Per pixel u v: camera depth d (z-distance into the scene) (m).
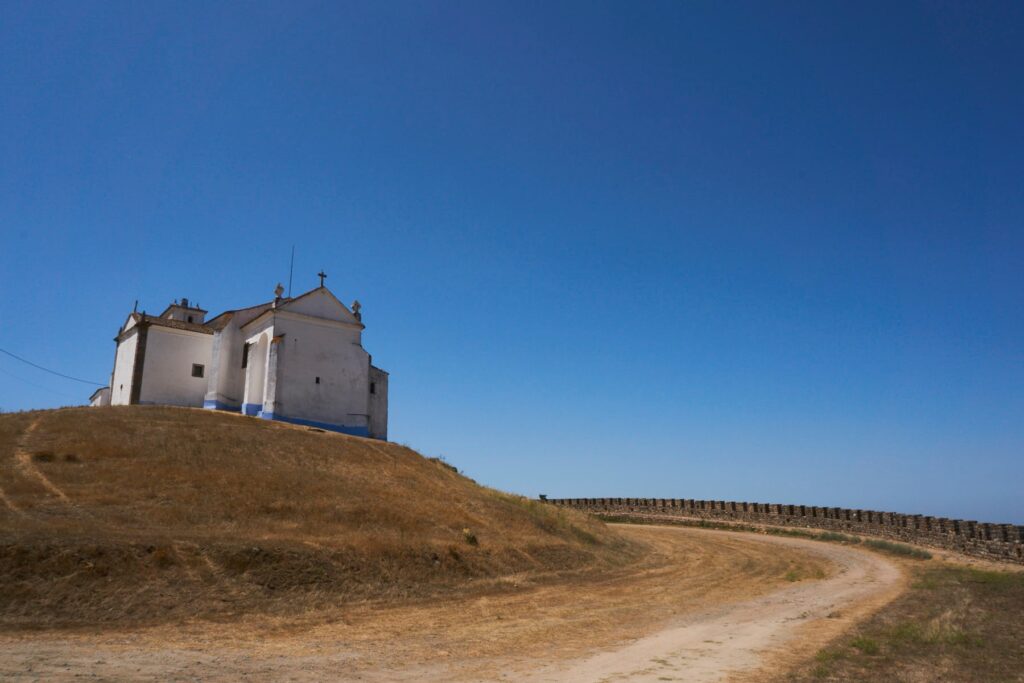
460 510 33.31
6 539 18.03
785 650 15.79
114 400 51.56
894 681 12.34
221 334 49.31
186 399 49.78
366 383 50.25
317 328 48.62
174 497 25.72
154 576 18.50
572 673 13.34
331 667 13.41
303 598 19.72
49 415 35.66
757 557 38.06
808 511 49.50
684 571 32.84
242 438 36.47
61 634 14.98
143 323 48.97
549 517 37.75
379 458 39.47
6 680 11.19
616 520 60.50
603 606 22.69
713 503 56.62
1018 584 24.34
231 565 20.08
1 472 25.73
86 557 18.17
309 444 38.41
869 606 22.64
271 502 27.58
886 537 42.84
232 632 16.38
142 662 13.00
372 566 22.98
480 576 25.53
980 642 15.53
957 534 36.03
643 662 14.44
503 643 16.42
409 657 14.61
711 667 13.93
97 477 26.56
